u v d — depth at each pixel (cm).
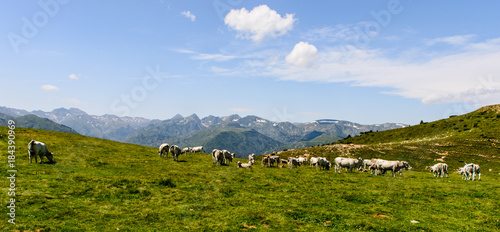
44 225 1308
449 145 9106
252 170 3712
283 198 2159
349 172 4078
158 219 1544
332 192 2456
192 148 6400
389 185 2912
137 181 2358
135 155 4322
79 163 3102
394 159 8150
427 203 2162
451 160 7506
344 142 14950
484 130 10256
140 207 1730
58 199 1725
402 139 12725
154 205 1794
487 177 4134
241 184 2633
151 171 2992
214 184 2541
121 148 4978
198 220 1568
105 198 1861
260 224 1552
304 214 1747
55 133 5762
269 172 3600
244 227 1491
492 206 2069
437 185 2981
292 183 2833
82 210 1579
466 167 3694
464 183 3195
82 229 1320
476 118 12362
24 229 1242
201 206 1833
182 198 2003
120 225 1411
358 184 2936
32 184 1975
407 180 3397
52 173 2445
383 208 1978
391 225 1596
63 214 1486
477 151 8200
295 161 4684
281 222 1583
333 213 1791
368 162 5400
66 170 2655
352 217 1723
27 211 1451
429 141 10131
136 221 1480
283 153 10656
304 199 2150
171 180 2555
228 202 1969
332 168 4994
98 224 1399
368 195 2383
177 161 4100
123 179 2361
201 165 3825
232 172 3353
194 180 2644
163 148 4547
